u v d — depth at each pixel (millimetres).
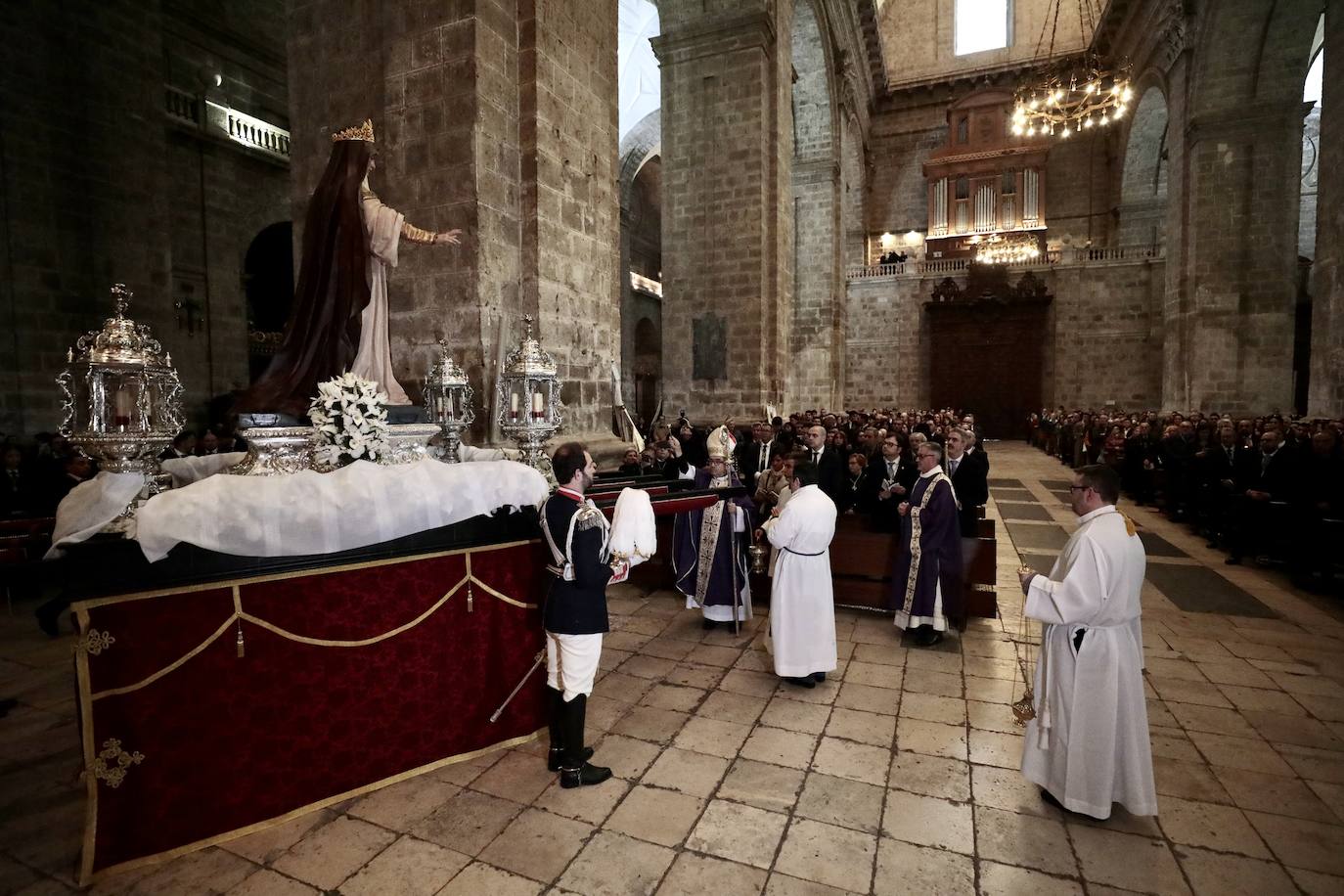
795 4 18531
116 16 12391
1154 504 12547
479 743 3988
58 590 7203
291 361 4602
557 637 3643
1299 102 18688
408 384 7027
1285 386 19203
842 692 4781
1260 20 18438
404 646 3680
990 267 28500
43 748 4016
